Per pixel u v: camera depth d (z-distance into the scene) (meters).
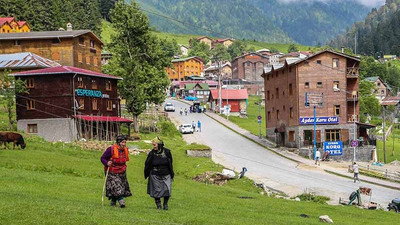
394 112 157.38
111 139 74.44
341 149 75.38
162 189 19.42
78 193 24.80
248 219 20.48
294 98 82.12
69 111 69.75
